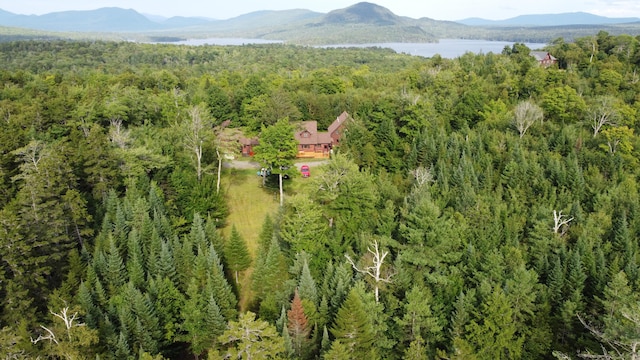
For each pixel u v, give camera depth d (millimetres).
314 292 45219
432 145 80062
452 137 85250
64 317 36438
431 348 42719
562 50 142750
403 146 85125
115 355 40031
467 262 51156
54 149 64125
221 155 85062
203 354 47406
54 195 53625
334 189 60062
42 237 49781
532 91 114188
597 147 84688
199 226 57406
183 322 45719
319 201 63812
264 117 101812
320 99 121438
